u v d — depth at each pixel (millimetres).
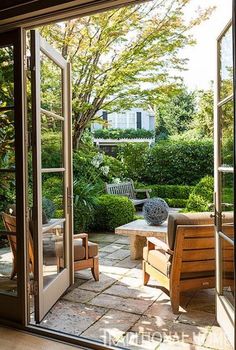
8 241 2754
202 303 3117
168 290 3125
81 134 7035
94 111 6965
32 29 2693
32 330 2576
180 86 6648
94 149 7578
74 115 6840
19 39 2625
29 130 2828
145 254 3535
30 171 2928
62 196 3359
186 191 8070
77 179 6488
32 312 2961
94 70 6348
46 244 2973
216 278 2604
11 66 2680
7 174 2721
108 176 7762
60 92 3371
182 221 2918
